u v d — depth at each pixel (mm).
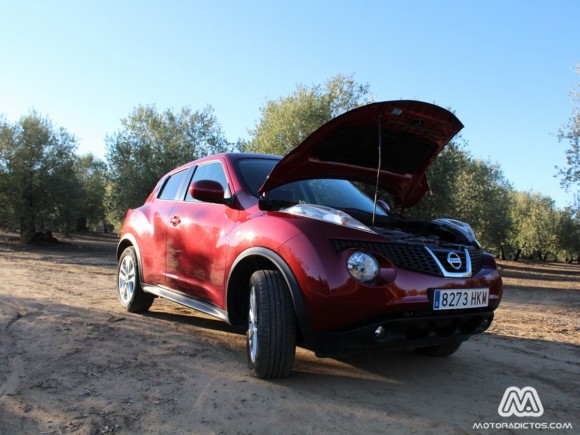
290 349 3150
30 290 6828
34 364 3391
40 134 24500
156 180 23344
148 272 4969
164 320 5043
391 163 4215
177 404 2799
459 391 3344
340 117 3365
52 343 3875
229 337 4461
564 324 7168
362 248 2984
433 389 3350
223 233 3746
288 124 19672
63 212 25234
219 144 25125
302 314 2990
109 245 28266
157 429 2480
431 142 4012
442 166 19625
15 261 13883
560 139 17125
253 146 21516
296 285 3018
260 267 3549
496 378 3725
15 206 24078
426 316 3035
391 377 3566
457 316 3154
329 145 3658
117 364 3445
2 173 23891
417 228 3857
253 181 3984
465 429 2684
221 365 3551
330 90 21172
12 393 2879
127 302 5383
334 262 2928
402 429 2627
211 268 3836
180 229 4395
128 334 4270
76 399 2822
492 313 3467
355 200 4238
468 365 4070
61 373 3232
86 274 10508
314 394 3061
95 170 40375
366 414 2799
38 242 24984
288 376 3359
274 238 3191
